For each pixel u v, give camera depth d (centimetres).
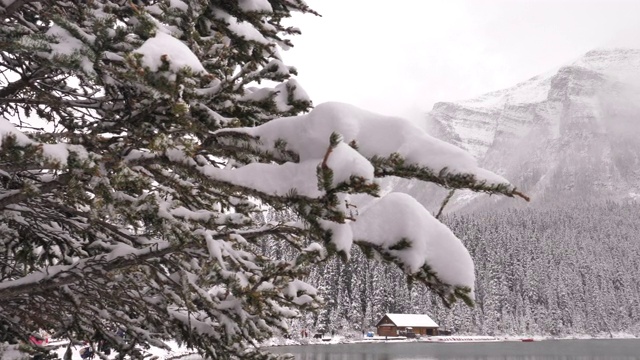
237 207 360
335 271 8212
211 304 331
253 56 391
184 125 285
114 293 399
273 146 251
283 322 420
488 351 6625
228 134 267
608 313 11925
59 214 398
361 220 244
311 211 230
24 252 436
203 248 321
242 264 334
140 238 371
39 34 258
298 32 462
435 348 6950
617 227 18925
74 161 244
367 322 8744
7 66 362
